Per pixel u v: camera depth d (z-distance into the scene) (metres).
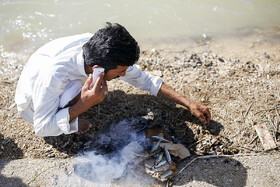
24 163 2.40
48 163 2.39
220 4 4.21
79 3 4.13
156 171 2.24
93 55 1.87
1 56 3.39
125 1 4.20
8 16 3.86
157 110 2.77
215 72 3.15
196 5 4.19
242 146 2.49
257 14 4.07
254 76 3.09
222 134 2.57
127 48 1.83
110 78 2.08
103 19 3.89
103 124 2.68
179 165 2.37
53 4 4.09
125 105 2.81
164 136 2.53
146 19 3.94
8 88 3.00
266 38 3.70
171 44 3.60
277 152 2.45
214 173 2.29
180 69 3.20
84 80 2.22
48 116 2.12
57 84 2.02
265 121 2.66
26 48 3.50
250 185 2.21
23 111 2.42
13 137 2.59
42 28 3.74
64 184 2.25
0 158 2.45
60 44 2.17
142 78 2.54
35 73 2.13
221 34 3.77
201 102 2.84
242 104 2.80
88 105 2.08
